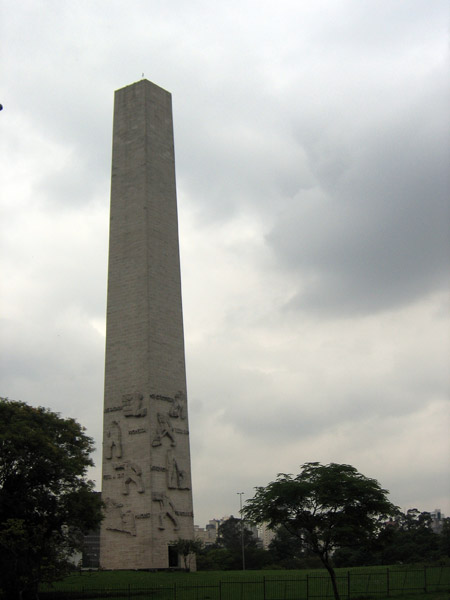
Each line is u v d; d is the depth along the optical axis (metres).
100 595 64.56
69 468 63.53
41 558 58.38
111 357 88.75
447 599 60.62
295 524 60.31
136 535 82.31
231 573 80.25
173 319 90.12
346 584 70.19
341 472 60.16
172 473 85.00
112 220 92.88
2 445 61.31
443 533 132.00
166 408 86.50
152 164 93.19
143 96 94.94
